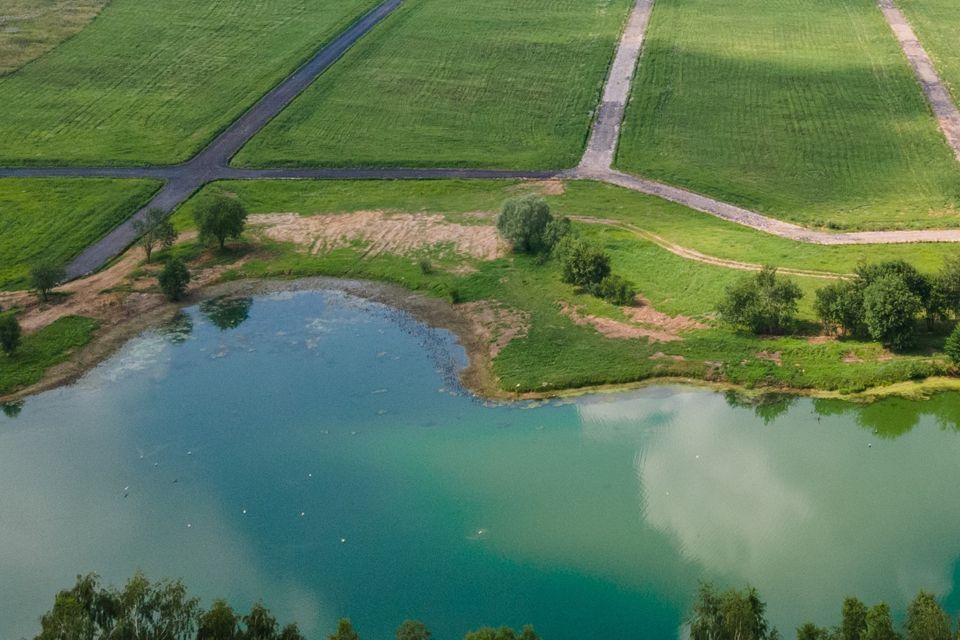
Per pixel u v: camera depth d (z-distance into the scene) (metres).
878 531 89.94
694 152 190.25
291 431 107.62
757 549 88.00
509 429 106.62
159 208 169.62
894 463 99.75
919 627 67.88
